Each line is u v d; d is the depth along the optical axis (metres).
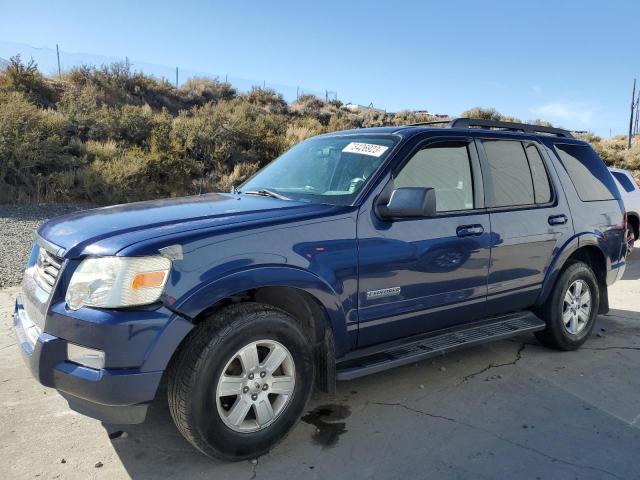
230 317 3.06
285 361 3.29
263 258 3.15
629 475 3.13
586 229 5.14
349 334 3.61
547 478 3.09
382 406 3.97
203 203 3.79
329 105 35.09
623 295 7.54
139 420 2.92
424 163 4.09
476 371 4.66
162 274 2.87
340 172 4.05
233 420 3.11
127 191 13.70
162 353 2.84
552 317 4.96
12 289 6.90
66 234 3.18
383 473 3.12
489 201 4.42
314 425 3.68
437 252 3.94
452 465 3.21
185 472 3.11
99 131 16.66
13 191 12.55
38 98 19.16
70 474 3.07
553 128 5.42
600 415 3.88
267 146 19.09
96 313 2.80
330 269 3.42
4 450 3.29
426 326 4.07
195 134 17.78
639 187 10.37
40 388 4.13
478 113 35.34
